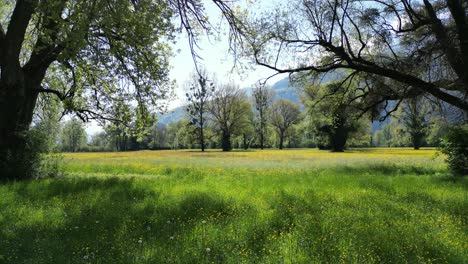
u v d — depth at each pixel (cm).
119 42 1622
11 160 1739
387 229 782
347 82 2406
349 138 8338
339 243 666
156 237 716
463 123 2164
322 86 2692
